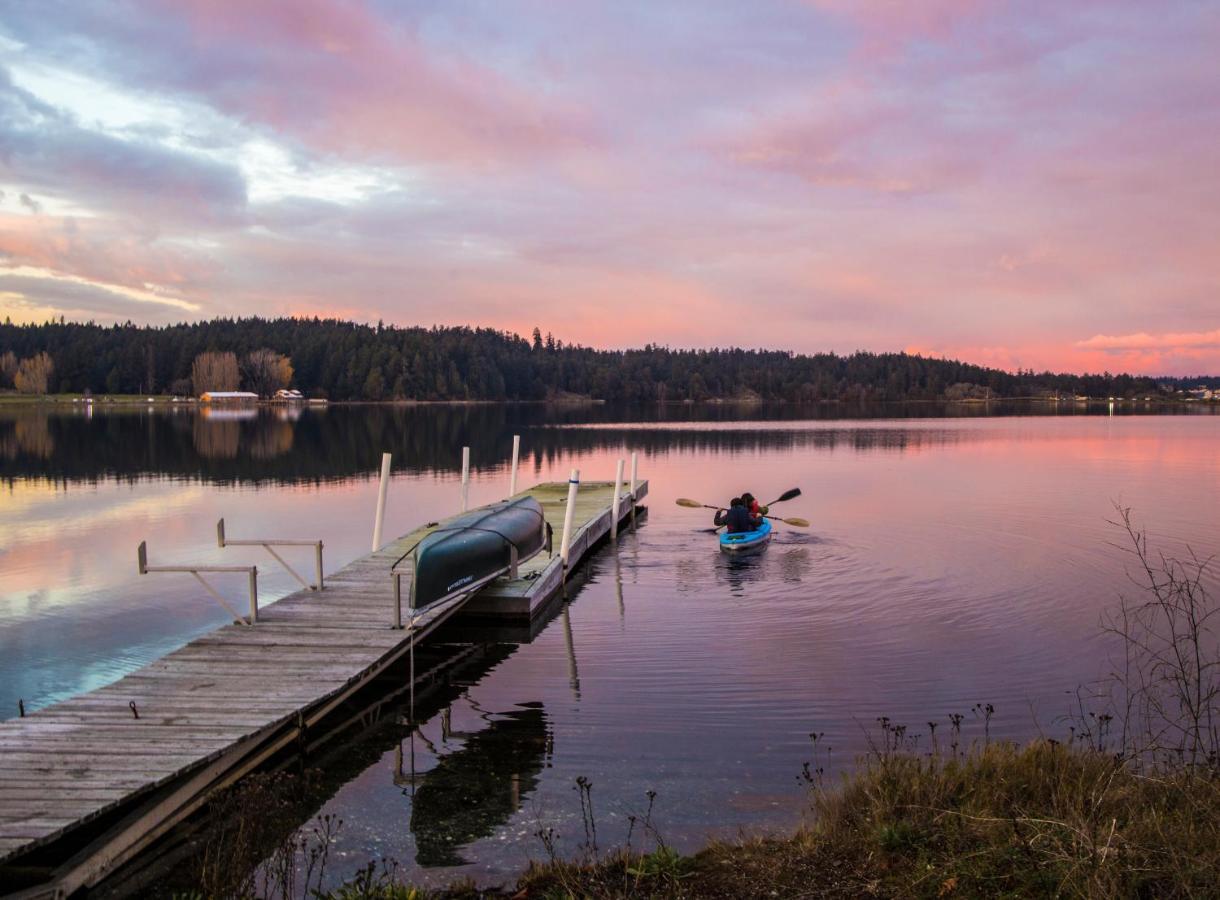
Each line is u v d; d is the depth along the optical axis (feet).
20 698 28.81
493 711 26.50
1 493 79.10
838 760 22.41
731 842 17.62
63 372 430.61
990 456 120.47
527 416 284.61
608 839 18.28
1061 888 13.85
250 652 27.91
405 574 39.50
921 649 32.50
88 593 42.24
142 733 21.12
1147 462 110.42
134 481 88.99
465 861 17.47
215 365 407.23
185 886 17.01
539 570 41.27
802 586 43.34
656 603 40.24
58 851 17.92
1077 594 41.11
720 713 26.03
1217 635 34.17
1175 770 18.62
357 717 26.18
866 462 111.96
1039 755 19.86
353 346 445.78
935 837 16.49
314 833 18.81
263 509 69.92
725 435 173.27
